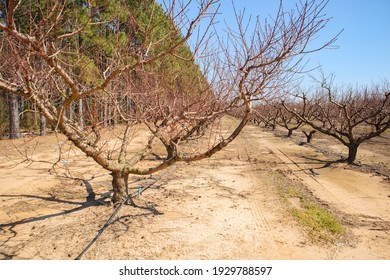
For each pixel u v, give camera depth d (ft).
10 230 13.94
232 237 13.80
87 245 12.58
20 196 18.74
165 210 16.76
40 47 9.00
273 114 79.87
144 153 18.54
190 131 23.70
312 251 12.78
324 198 20.25
